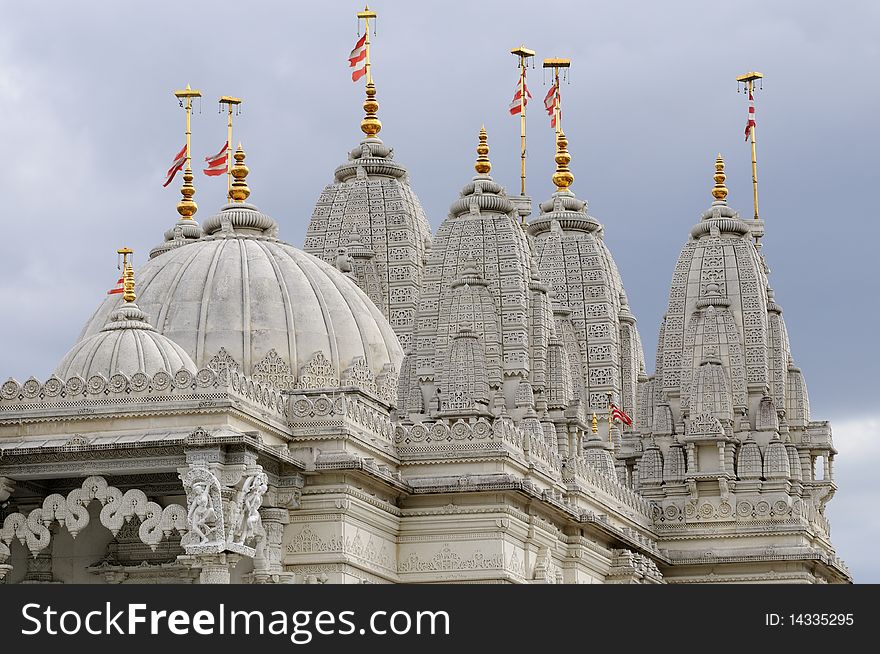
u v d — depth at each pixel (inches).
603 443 6382.9
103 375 4694.9
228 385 4559.5
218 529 4414.4
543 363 6299.2
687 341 6545.3
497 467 5024.6
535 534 5113.2
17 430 4623.5
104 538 4894.2
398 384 5846.5
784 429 6604.3
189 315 5388.8
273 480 4709.6
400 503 5034.5
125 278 5073.8
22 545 4886.8
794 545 6181.1
